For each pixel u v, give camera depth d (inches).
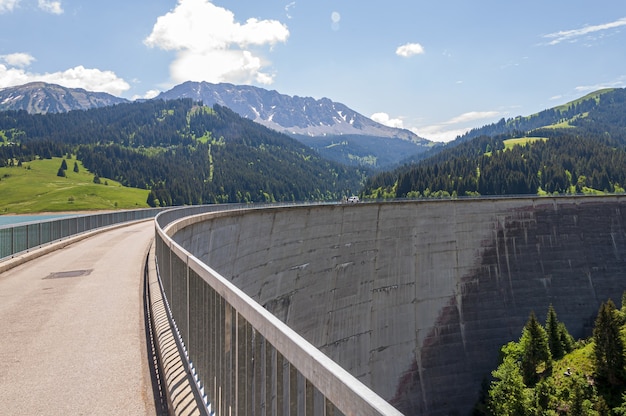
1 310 497.0
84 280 678.5
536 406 1956.2
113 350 362.9
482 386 2203.5
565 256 2608.3
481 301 2369.6
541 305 2501.2
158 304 422.0
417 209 2220.7
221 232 1170.6
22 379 303.3
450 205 2356.1
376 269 2031.3
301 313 1625.2
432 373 2153.1
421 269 2213.3
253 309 144.9
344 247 1876.2
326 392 93.8
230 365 174.9
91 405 263.7
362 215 1968.5
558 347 2332.7
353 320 1893.5
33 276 717.9
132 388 288.0
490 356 2310.5
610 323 2102.6
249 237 1354.6
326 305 1761.8
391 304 2073.1
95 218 1611.7
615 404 1930.4
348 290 1875.0
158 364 318.0
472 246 2423.7
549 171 7559.1
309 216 1691.7
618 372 2012.8
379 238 2054.6
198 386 233.6
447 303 2303.2
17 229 903.1
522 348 2269.9
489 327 2340.1
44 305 519.2
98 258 923.4
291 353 114.0
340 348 1811.0
